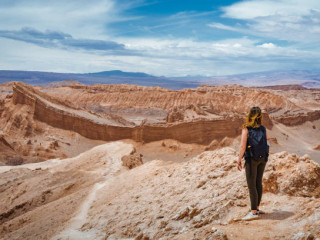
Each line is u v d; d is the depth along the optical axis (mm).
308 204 6707
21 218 20484
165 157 101875
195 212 8555
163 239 7766
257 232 5867
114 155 47312
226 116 113125
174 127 108312
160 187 14078
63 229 13828
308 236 5008
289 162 8570
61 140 108062
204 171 12359
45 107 113688
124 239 9812
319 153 114562
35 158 89938
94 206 17172
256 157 6520
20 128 106000
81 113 131250
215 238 5816
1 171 43031
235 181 9469
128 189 18109
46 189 29234
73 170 38625
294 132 147000
